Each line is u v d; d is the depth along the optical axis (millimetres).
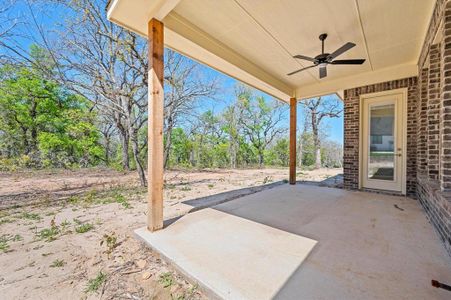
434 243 2186
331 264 1818
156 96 2545
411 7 2574
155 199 2586
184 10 2678
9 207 4160
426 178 3371
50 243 2502
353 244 2193
